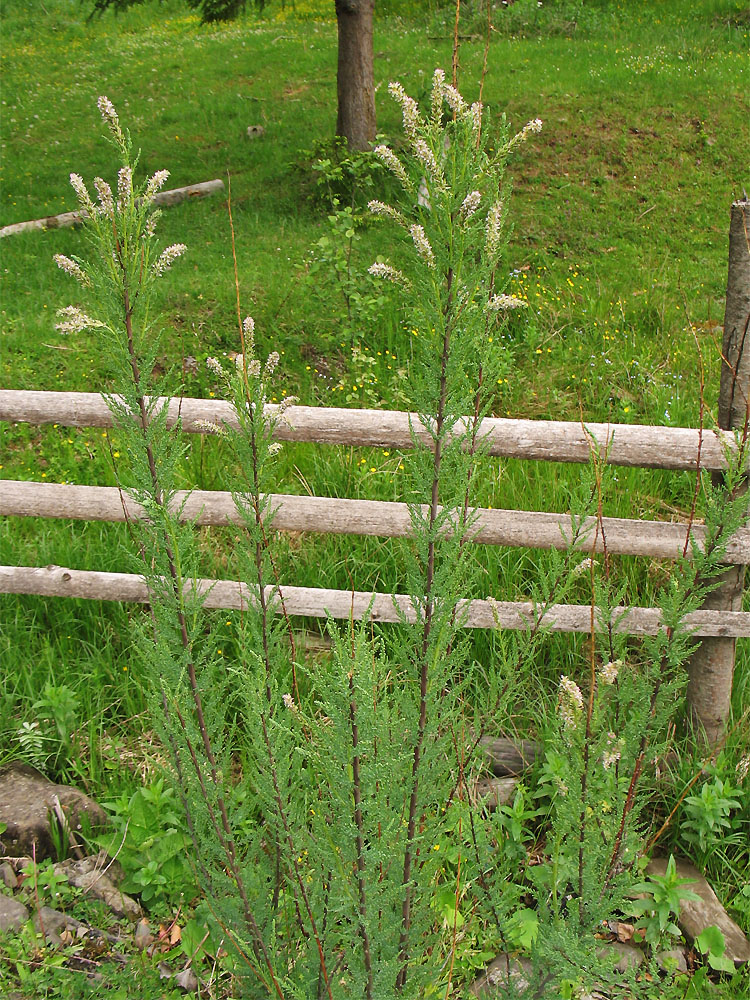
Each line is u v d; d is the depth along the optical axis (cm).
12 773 350
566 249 898
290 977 240
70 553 442
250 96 1512
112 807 328
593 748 239
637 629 360
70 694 367
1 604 423
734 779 352
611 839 233
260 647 271
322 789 227
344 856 212
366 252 848
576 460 345
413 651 229
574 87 1225
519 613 363
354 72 1078
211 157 1248
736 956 304
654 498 513
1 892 304
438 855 229
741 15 1584
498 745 367
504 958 295
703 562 277
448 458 212
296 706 239
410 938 229
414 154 186
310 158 1066
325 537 460
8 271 861
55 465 554
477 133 184
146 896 310
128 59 1916
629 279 832
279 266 838
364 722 194
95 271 222
